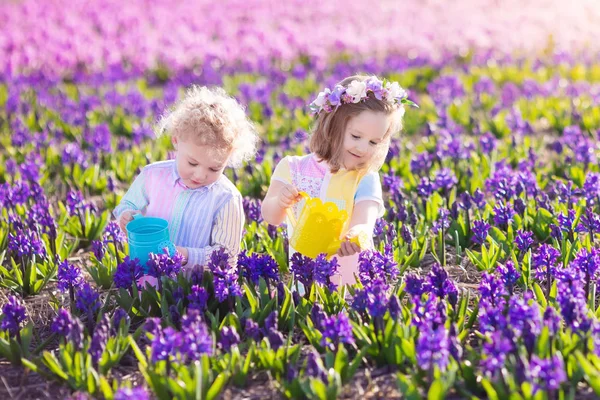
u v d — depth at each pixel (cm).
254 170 693
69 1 1822
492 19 1816
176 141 419
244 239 509
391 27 1703
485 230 490
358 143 412
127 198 457
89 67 1396
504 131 877
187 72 1376
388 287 440
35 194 618
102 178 717
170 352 328
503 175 609
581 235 532
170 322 393
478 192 556
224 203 439
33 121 948
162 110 981
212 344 353
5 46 1389
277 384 344
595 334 343
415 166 692
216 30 1652
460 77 1227
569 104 986
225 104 412
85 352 352
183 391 313
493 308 358
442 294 395
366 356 368
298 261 406
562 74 1266
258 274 422
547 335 335
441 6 2011
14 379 367
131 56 1445
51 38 1449
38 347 386
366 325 367
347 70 1274
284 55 1434
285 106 1027
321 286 425
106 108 1016
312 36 1566
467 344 374
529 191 592
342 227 407
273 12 1831
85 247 574
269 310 396
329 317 386
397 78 1236
